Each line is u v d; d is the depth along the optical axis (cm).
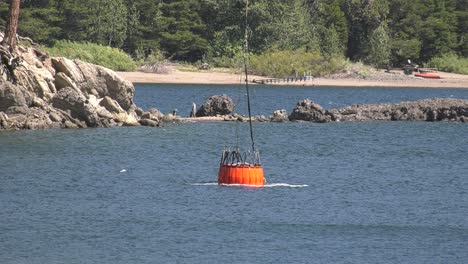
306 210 11306
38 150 15812
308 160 15900
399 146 18200
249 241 9756
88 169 14038
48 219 10562
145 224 10388
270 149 17200
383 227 10525
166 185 12756
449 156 17000
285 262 9025
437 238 10050
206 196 11988
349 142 18575
